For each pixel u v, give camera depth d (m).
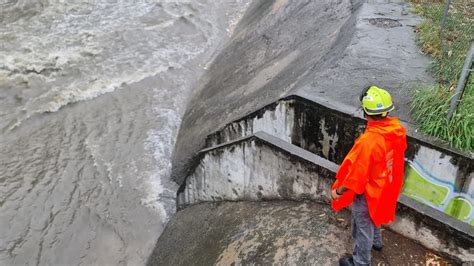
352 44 10.79
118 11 21.03
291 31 14.58
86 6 21.34
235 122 10.13
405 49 10.58
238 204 8.81
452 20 11.64
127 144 12.98
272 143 7.73
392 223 6.60
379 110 5.08
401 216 6.44
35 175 11.80
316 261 6.49
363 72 9.67
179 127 13.76
